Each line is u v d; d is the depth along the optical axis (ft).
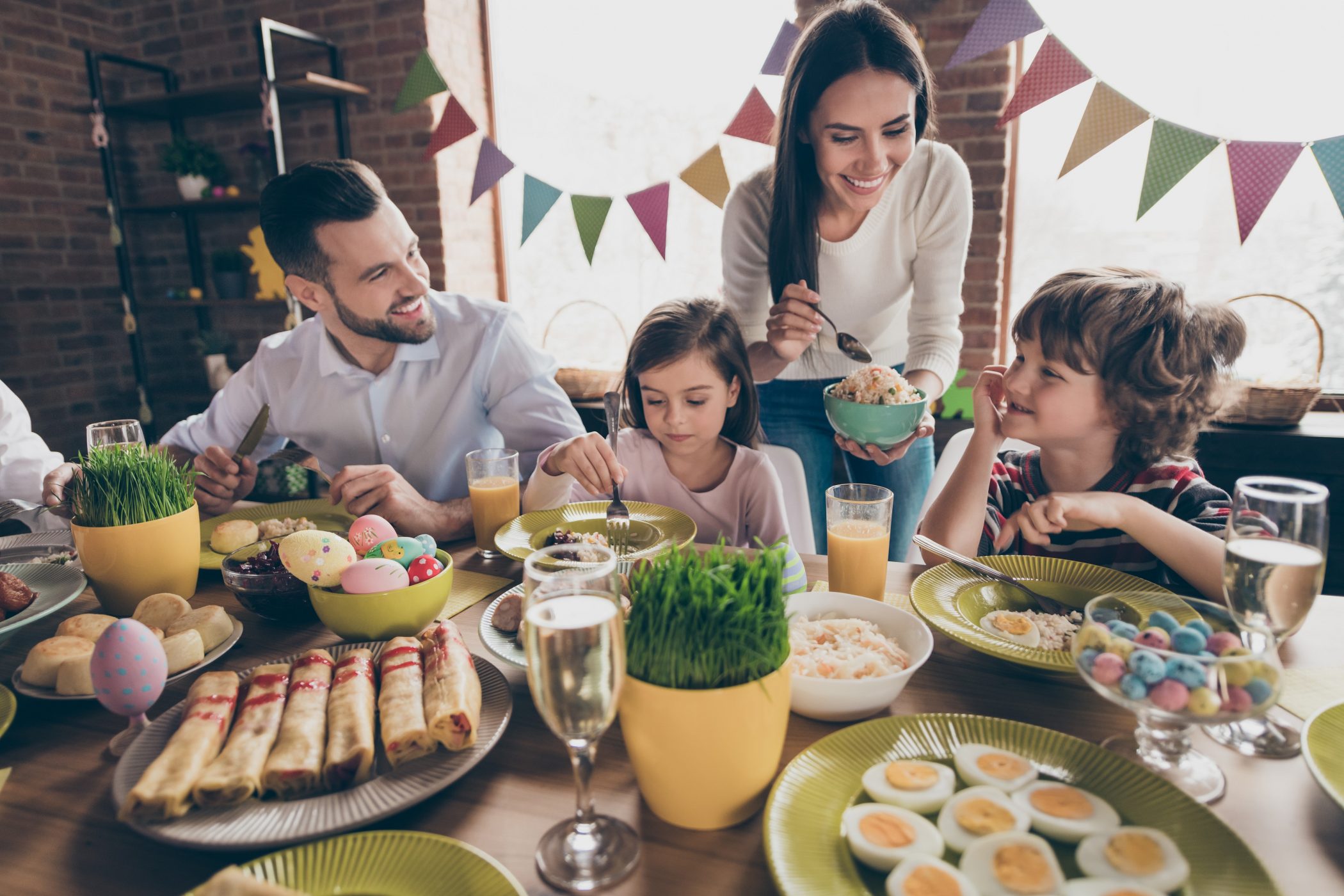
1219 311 3.82
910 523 6.40
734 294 6.02
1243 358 8.56
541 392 5.32
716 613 1.76
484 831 1.86
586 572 2.00
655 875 1.70
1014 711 2.32
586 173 11.49
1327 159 3.78
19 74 11.46
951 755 1.98
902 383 4.32
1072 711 2.31
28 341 11.85
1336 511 7.50
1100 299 3.59
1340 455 7.29
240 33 11.75
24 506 4.48
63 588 3.10
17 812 1.96
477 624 3.03
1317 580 2.13
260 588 2.91
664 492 4.99
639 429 5.24
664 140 10.98
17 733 2.33
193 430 5.85
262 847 1.70
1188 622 2.14
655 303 11.60
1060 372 3.71
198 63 12.15
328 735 2.05
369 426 5.45
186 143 11.66
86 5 12.12
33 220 11.82
